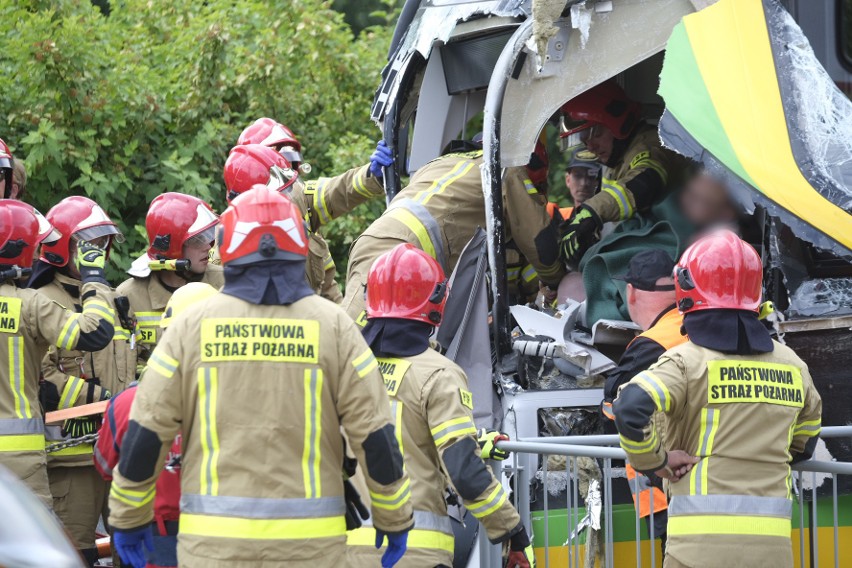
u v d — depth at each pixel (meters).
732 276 11.63
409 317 12.66
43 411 16.30
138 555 10.94
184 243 17.09
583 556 14.36
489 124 15.48
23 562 7.64
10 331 15.19
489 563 13.80
